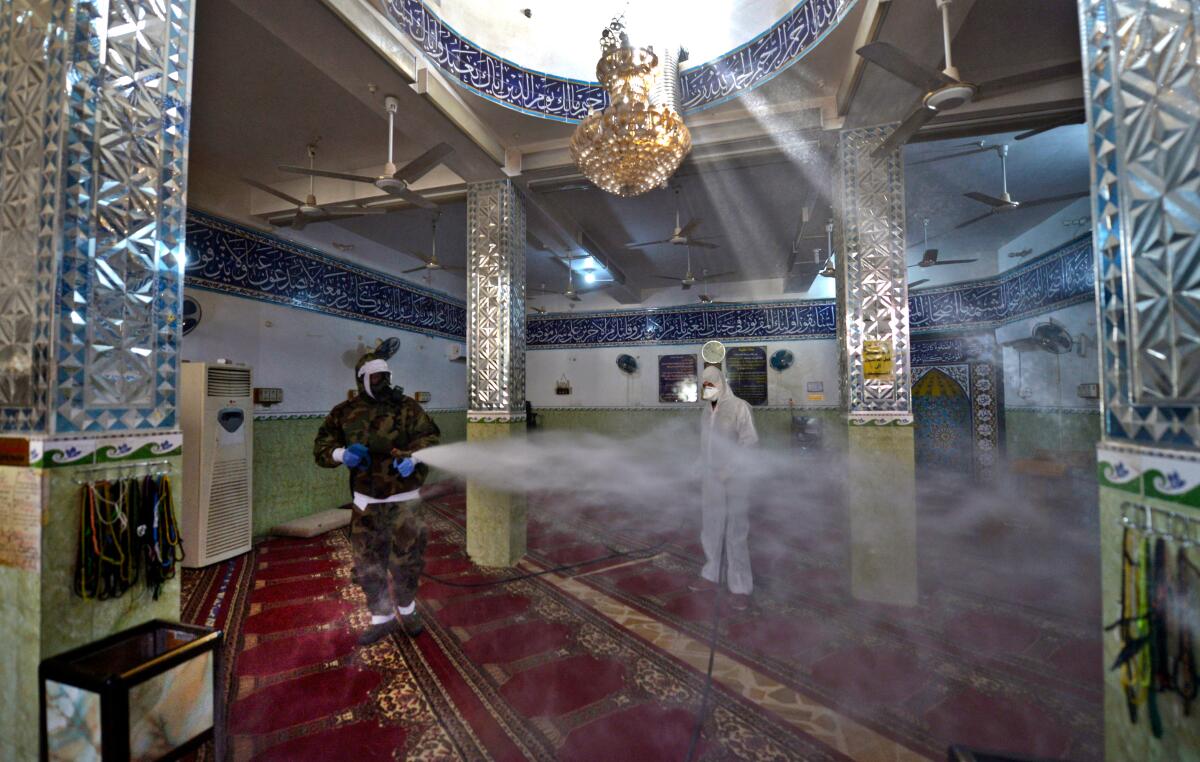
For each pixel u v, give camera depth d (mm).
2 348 1279
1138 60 942
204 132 3371
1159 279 899
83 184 1253
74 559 1237
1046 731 1692
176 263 1459
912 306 6223
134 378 1360
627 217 4902
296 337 4617
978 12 2305
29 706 1185
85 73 1259
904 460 2730
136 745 1134
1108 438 1022
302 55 2414
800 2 2646
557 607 2715
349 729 1719
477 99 3018
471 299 3697
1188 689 836
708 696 1895
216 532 3473
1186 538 844
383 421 2414
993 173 3943
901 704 1846
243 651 2246
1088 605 2711
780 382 7023
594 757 1584
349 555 3693
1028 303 5191
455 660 2166
